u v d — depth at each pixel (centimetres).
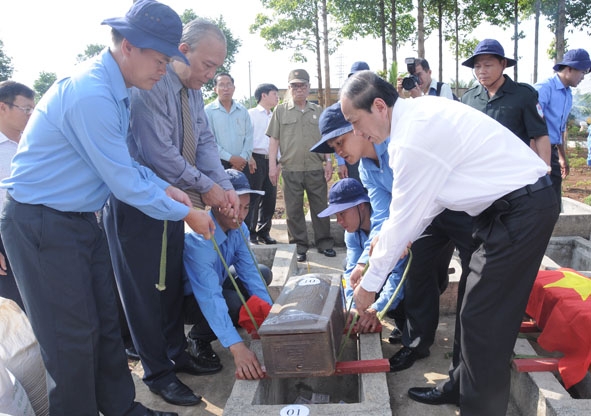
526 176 208
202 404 281
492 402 226
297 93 518
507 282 213
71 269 210
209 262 281
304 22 2245
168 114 259
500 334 217
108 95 203
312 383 305
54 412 218
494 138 207
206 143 302
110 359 237
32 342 242
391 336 343
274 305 256
